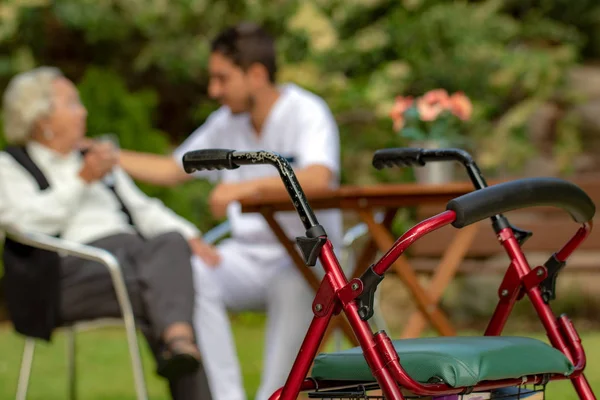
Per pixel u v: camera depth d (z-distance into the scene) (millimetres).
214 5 13641
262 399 5715
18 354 9078
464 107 6305
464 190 5230
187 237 6008
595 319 10555
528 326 10406
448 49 13688
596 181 9680
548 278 3459
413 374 2938
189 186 11250
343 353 3180
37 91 5676
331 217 5996
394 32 13719
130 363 8594
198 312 5723
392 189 5312
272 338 5777
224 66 6023
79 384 7660
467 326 10711
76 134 5707
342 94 12406
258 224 5992
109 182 6043
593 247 9664
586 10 17500
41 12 13555
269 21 13633
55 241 5199
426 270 9250
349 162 12141
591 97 14656
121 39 13734
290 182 3027
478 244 9781
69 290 5348
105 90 10852
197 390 5098
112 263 5105
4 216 5320
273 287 5777
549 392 6570
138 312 5293
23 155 5609
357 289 2873
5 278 5391
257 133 6160
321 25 13219
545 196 3131
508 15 16984
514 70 13531
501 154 12578
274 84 6117
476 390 3018
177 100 14188
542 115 14102
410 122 6375
